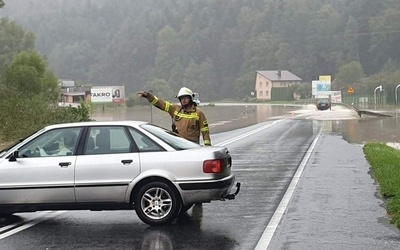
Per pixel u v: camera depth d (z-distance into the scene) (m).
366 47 157.88
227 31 188.25
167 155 11.19
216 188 11.09
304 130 44.09
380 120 57.28
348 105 101.94
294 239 10.01
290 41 176.00
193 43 184.50
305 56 172.38
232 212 12.56
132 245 9.89
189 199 11.14
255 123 58.25
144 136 11.40
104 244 10.02
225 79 180.75
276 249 9.41
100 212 13.04
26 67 60.19
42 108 39.44
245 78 174.25
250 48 179.38
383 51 151.38
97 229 11.24
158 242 10.05
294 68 171.00
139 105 123.50
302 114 77.25
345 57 160.12
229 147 30.02
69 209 11.34
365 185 15.78
